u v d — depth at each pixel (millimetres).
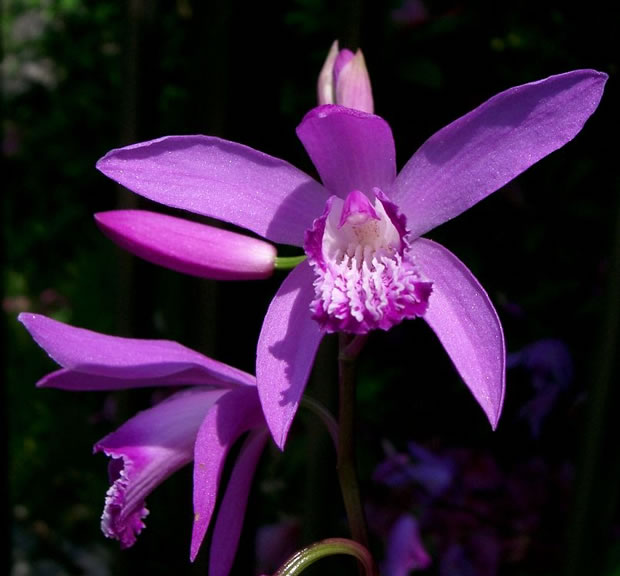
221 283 206
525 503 238
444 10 267
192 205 155
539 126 148
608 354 189
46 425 385
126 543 160
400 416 269
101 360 158
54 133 554
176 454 160
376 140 156
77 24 536
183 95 350
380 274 157
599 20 249
